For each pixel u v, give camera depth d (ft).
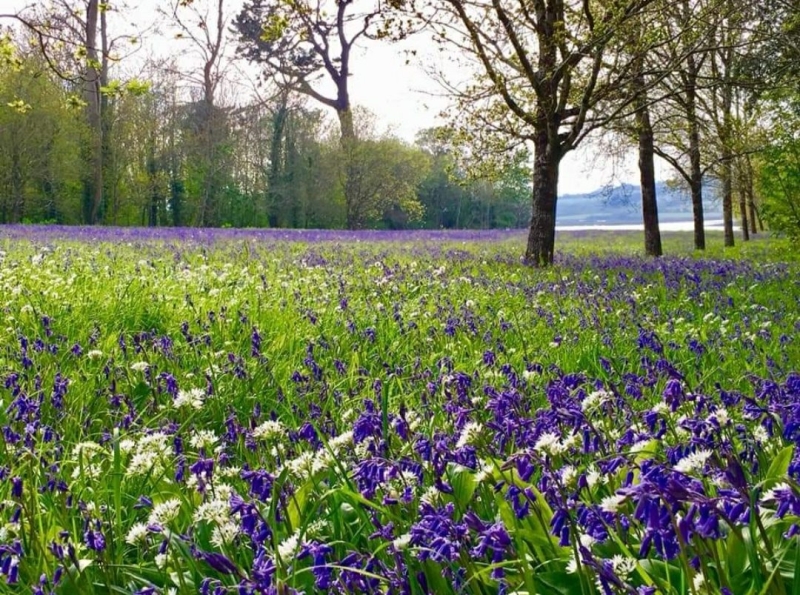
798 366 19.71
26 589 8.65
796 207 73.51
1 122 159.53
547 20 55.06
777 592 6.75
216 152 204.44
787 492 6.66
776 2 53.72
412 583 7.61
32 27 50.29
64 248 60.49
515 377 16.05
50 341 21.34
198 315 25.93
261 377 18.47
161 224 213.46
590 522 7.56
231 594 7.82
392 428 11.98
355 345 22.49
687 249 103.55
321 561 7.63
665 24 52.29
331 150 212.43
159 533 9.04
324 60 206.90
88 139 177.47
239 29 209.97
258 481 8.63
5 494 11.16
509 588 7.86
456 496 9.57
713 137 86.38
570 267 54.75
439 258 62.54
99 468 11.78
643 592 6.76
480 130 59.47
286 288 34.14
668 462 8.63
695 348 20.54
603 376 17.98
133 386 17.87
